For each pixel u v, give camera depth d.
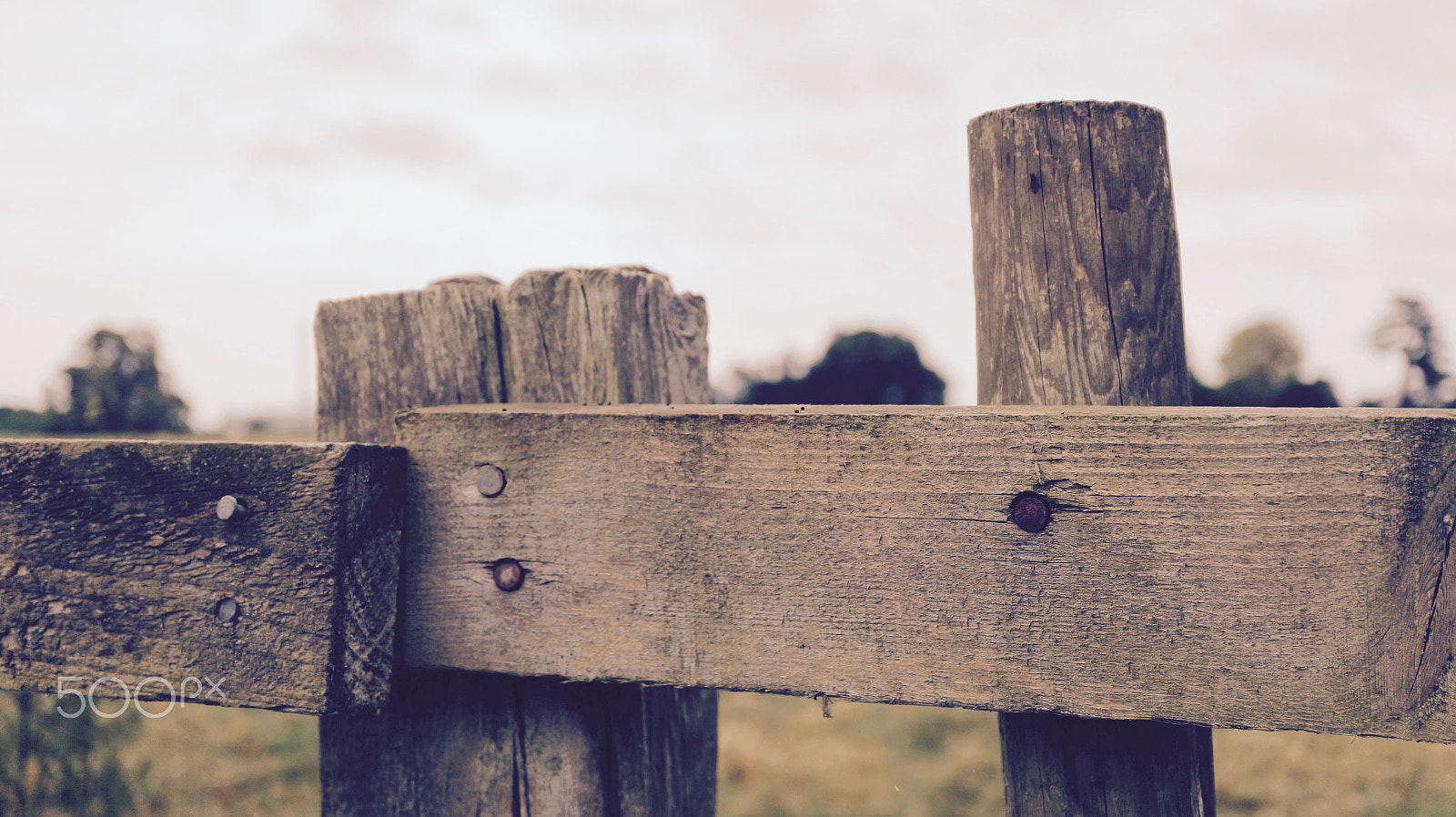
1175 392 0.79
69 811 1.58
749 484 0.74
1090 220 0.78
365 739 0.81
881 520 0.73
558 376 0.83
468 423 0.77
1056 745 0.76
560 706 0.79
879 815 2.18
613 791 0.79
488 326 0.84
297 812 1.92
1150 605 0.71
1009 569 0.72
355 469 0.75
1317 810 1.73
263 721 2.48
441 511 0.77
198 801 1.88
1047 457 0.71
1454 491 0.69
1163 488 0.70
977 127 0.81
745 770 2.48
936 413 0.72
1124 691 0.71
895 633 0.72
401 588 0.77
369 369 0.85
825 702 0.73
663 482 0.74
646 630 0.75
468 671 0.77
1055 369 0.79
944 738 2.68
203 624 0.76
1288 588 0.70
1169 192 0.79
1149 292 0.79
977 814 2.16
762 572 0.73
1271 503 0.70
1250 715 0.70
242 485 0.75
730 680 0.74
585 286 0.83
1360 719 0.69
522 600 0.76
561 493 0.75
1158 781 0.75
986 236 0.80
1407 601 0.69
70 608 0.77
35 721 1.57
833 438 0.73
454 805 0.80
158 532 0.76
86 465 0.77
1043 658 0.71
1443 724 0.69
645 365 0.85
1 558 0.77
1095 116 0.79
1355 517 0.69
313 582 0.75
